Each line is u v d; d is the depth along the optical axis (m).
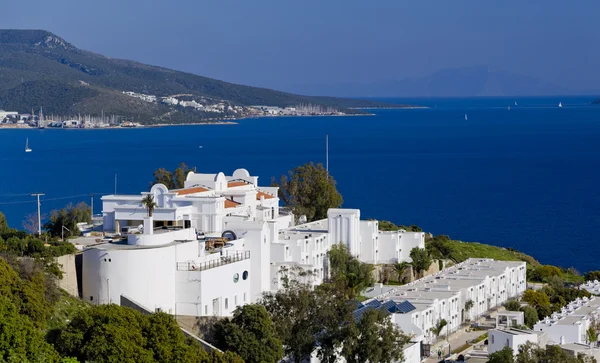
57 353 123.25
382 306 173.50
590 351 178.62
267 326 152.75
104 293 155.88
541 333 180.50
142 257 156.62
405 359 161.50
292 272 183.38
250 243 185.12
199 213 198.88
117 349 126.50
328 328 159.12
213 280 164.25
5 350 115.88
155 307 158.12
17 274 138.88
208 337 155.12
